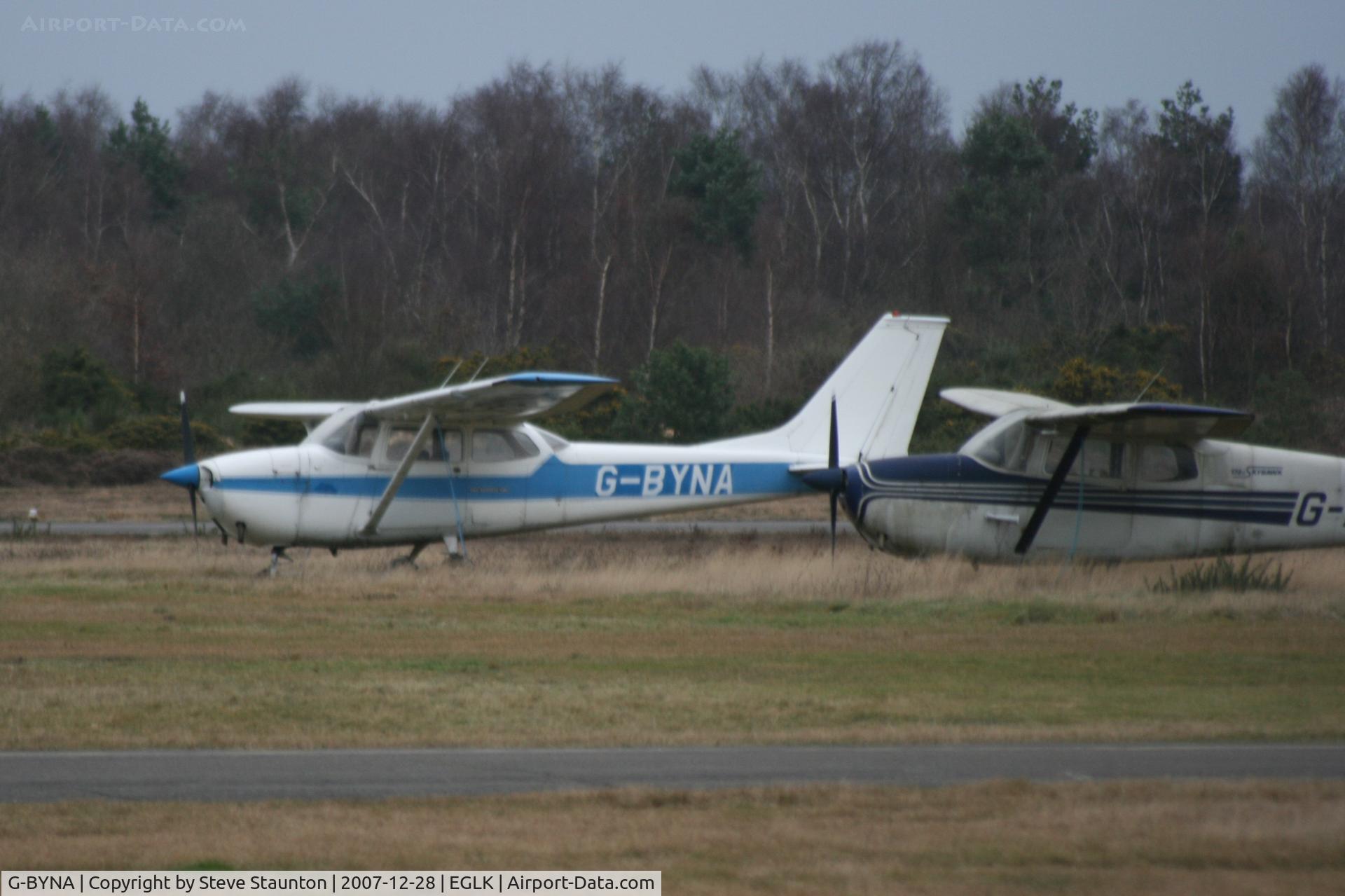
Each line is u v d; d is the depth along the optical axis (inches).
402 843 1003.9
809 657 1972.2
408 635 2116.1
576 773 1244.5
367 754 1323.8
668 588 2682.1
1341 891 898.7
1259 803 1106.7
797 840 1007.6
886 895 890.7
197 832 1034.7
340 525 2940.5
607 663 1891.0
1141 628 2282.2
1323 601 2512.3
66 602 2395.4
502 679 1747.0
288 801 1131.3
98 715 1477.6
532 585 2704.2
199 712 1501.0
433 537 3034.0
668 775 1238.9
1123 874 928.3
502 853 980.6
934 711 1566.2
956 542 2861.7
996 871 932.6
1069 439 2849.4
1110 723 1502.2
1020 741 1403.8
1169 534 2888.8
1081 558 2878.9
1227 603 2484.0
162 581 2696.9
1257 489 2910.9
